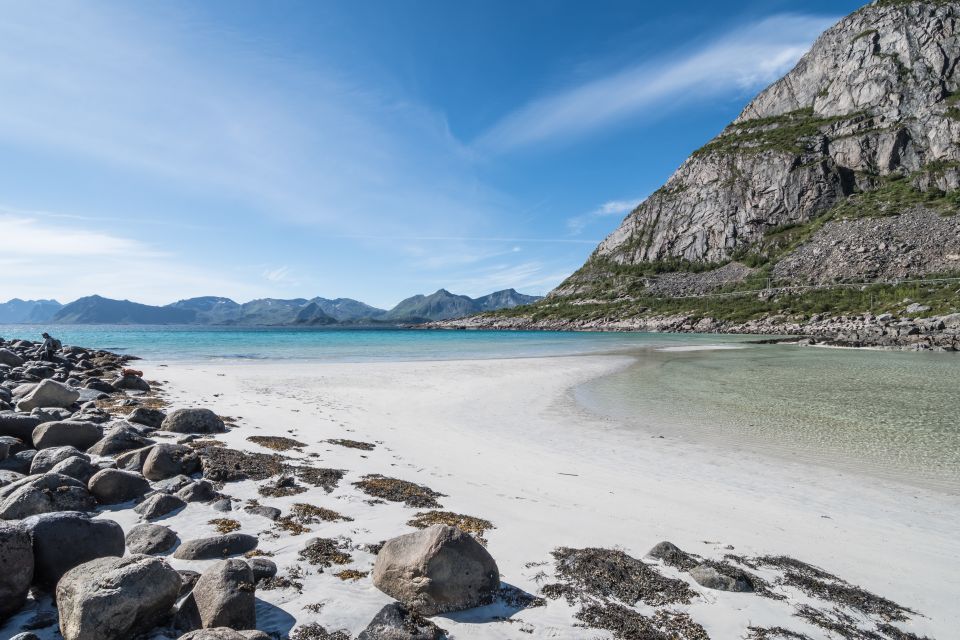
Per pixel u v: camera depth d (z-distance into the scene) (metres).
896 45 164.75
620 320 140.75
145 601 4.45
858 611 6.06
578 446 14.54
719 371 33.59
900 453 14.07
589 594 5.96
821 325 85.81
